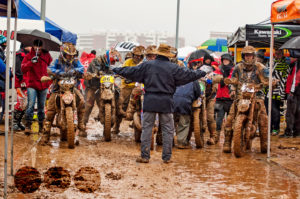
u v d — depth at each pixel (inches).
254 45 611.8
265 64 592.1
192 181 275.0
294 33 520.7
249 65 371.2
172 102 331.3
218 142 456.4
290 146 431.2
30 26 573.0
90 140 433.1
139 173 291.7
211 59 442.0
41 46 418.9
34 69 429.4
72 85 375.2
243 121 368.2
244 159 356.5
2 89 314.3
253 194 247.4
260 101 379.6
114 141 435.2
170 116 331.9
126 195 238.1
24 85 470.6
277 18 350.3
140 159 329.1
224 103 462.0
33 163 308.0
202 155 372.5
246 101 357.4
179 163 333.1
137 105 418.9
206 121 424.5
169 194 243.0
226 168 318.3
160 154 370.6
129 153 369.1
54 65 382.0
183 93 397.4
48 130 389.1
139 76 331.9
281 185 270.1
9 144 383.6
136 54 436.8
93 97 478.6
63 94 374.6
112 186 255.3
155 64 329.1
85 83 479.8
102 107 449.1
